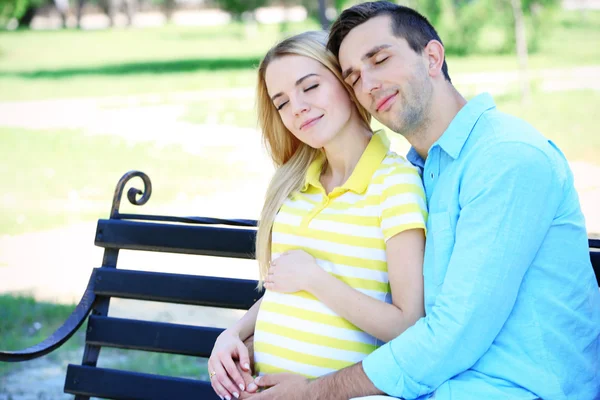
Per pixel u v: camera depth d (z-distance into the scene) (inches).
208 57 996.6
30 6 1697.8
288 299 92.3
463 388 80.6
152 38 1373.0
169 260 257.3
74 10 2098.9
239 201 323.3
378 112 91.1
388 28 89.1
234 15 1226.6
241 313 215.6
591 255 96.0
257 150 423.8
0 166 422.6
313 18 1326.3
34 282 243.3
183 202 326.6
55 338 109.4
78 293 231.8
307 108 94.3
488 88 560.7
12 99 687.1
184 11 2198.6
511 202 79.2
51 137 494.3
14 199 354.0
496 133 83.4
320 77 94.3
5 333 195.0
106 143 464.4
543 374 80.0
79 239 293.0
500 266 78.8
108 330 117.0
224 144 443.5
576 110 463.2
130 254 265.4
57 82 796.6
